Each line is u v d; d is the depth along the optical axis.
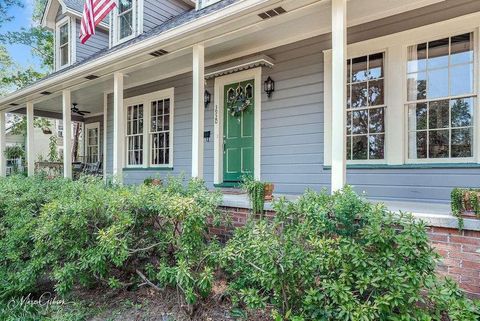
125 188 3.79
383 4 3.70
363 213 2.37
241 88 5.47
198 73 4.34
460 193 2.53
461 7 3.53
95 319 2.88
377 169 4.08
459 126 3.59
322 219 2.42
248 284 2.76
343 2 3.07
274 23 3.72
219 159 5.73
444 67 3.67
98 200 3.17
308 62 4.60
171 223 3.15
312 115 4.57
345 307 2.03
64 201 3.34
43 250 3.29
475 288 2.45
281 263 2.23
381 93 4.09
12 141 18.50
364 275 2.12
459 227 2.52
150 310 2.96
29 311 3.05
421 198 3.79
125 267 3.30
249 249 2.52
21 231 3.61
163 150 6.80
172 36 4.13
